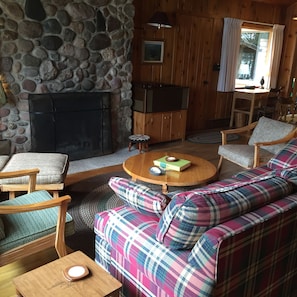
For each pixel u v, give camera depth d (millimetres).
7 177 2297
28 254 1922
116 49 4602
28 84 4008
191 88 6184
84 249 2500
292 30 7234
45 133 4180
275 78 7441
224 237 1365
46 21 3930
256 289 1662
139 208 1823
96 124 4570
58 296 1354
